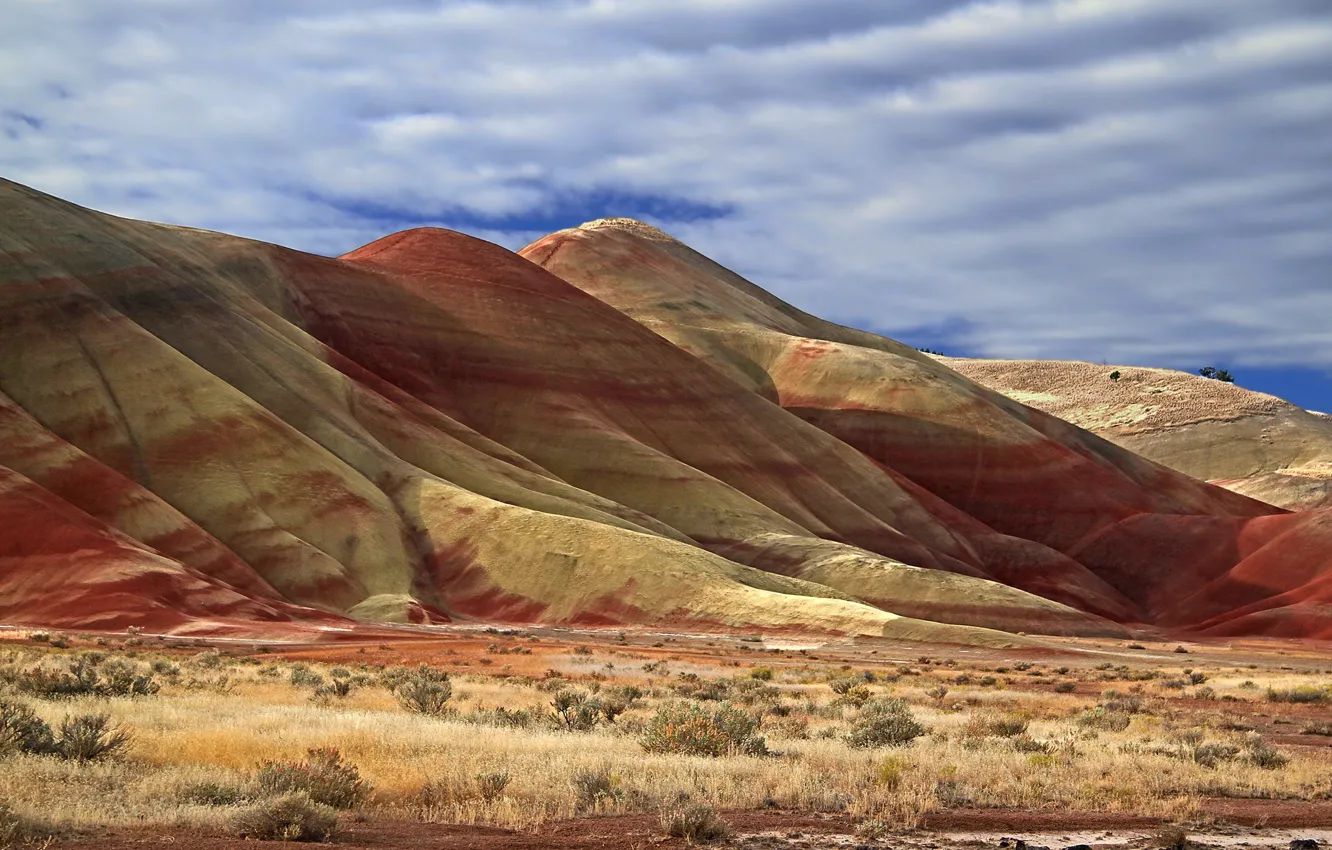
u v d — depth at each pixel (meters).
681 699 33.06
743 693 36.78
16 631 62.19
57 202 123.56
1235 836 15.06
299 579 90.75
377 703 30.28
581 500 112.69
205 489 96.25
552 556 97.00
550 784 16.45
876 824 14.42
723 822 13.88
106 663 38.09
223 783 14.84
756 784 16.62
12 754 16.16
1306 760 23.06
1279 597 121.88
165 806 13.72
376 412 115.44
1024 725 25.91
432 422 121.75
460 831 13.52
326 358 122.88
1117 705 37.41
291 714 24.05
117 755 17.11
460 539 100.38
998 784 17.61
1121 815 16.09
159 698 27.66
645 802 15.39
